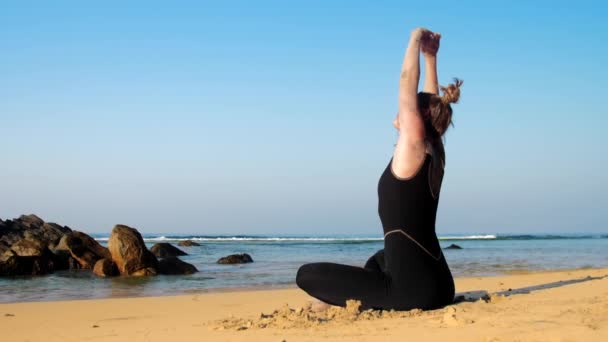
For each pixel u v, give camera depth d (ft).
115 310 21.93
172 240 195.31
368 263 15.23
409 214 13.57
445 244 135.33
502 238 221.66
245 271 49.93
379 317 13.58
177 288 35.76
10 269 48.44
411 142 13.35
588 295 17.34
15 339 14.60
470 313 13.66
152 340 13.00
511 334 11.14
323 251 93.45
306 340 11.52
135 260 47.42
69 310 22.20
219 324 14.76
